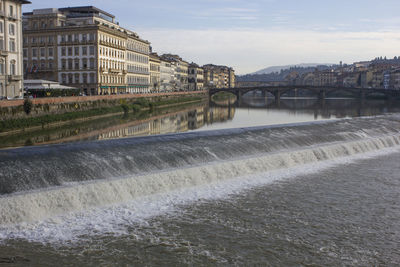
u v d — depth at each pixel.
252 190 28.55
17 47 80.25
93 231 20.66
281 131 45.56
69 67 117.62
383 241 20.67
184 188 28.02
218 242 20.00
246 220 22.89
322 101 190.38
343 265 18.14
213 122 85.12
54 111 73.06
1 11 74.69
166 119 90.31
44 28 117.81
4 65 76.56
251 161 33.31
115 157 29.03
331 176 33.16
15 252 18.28
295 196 27.53
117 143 33.31
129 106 101.69
